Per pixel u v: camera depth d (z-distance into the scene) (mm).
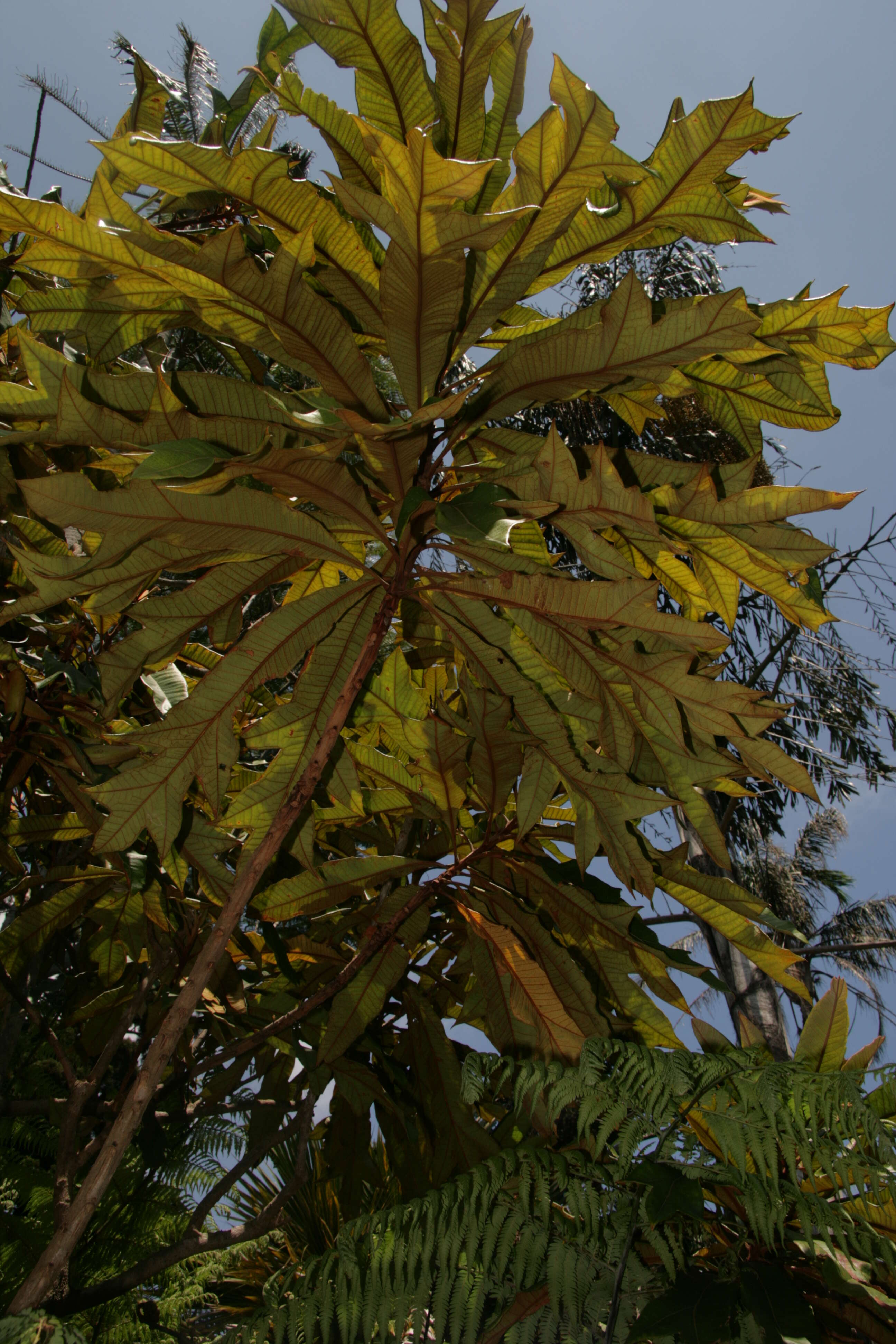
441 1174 2826
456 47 2479
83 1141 3750
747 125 2332
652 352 2379
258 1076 3217
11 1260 3668
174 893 3066
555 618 2455
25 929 3041
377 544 2930
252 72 2977
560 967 2750
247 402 2428
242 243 2246
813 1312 2342
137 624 3051
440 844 2943
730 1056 2436
